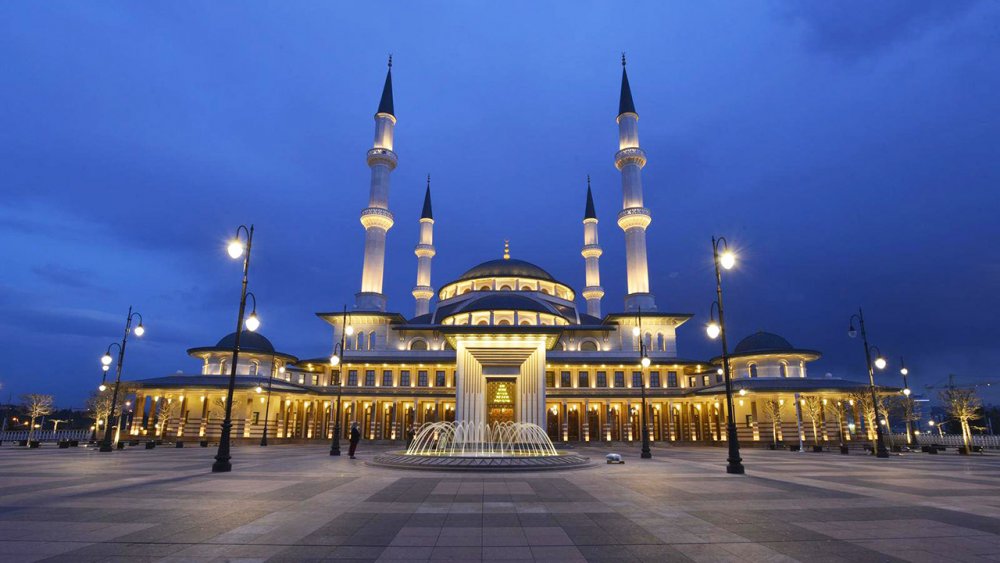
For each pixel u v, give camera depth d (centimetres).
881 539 1109
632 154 8050
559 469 2603
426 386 7356
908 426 6347
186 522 1230
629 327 7744
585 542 1064
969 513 1427
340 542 1048
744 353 6856
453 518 1305
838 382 6456
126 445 5631
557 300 8212
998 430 9975
